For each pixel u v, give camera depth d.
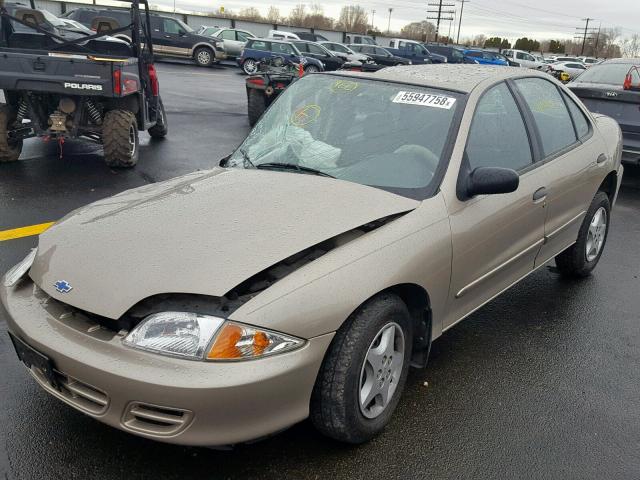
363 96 3.71
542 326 4.22
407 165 3.26
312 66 24.89
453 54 36.06
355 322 2.62
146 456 2.73
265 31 46.41
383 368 2.82
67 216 3.19
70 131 7.96
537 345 3.95
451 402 3.26
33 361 2.56
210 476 2.64
